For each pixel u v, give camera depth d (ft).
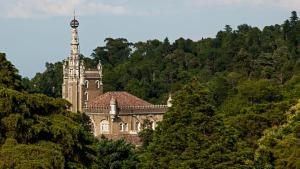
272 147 473.26
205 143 446.19
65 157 343.67
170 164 444.96
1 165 307.78
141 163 467.52
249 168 449.48
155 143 467.11
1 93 332.80
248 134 552.41
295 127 467.93
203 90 472.85
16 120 326.85
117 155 518.78
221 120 465.47
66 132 345.51
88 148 378.73
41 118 346.54
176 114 465.06
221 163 436.35
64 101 377.30
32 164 306.35
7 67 362.53
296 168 424.46
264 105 578.66
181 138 454.81
